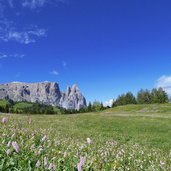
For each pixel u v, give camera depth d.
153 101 162.88
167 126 43.56
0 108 162.62
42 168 5.41
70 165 6.13
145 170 10.09
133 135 34.12
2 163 5.27
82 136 23.08
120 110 101.69
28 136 9.96
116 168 8.21
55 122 39.53
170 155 15.13
